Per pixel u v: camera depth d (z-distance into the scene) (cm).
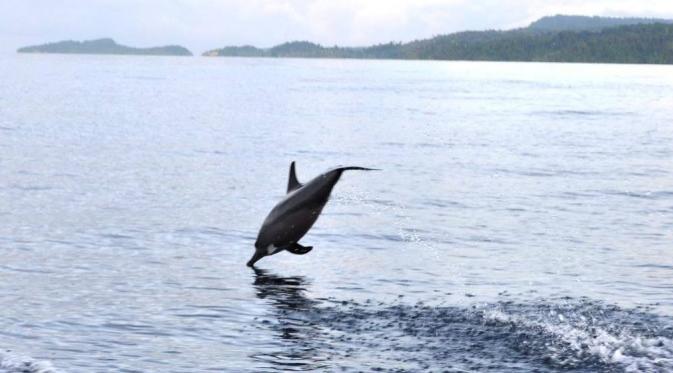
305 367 891
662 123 5331
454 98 8638
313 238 1652
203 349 948
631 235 1712
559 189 2388
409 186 2438
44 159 2848
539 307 1123
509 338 980
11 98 6994
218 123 4897
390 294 1210
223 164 2877
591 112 6425
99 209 1911
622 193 2317
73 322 1045
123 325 1038
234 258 1454
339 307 1127
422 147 3656
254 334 1004
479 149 3581
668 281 1307
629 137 4272
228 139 3872
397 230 1748
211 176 2547
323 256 1486
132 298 1166
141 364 897
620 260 1468
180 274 1323
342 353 934
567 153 3431
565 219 1897
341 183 2497
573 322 1044
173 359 915
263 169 2762
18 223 1714
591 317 1066
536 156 3303
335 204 2094
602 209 2044
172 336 995
